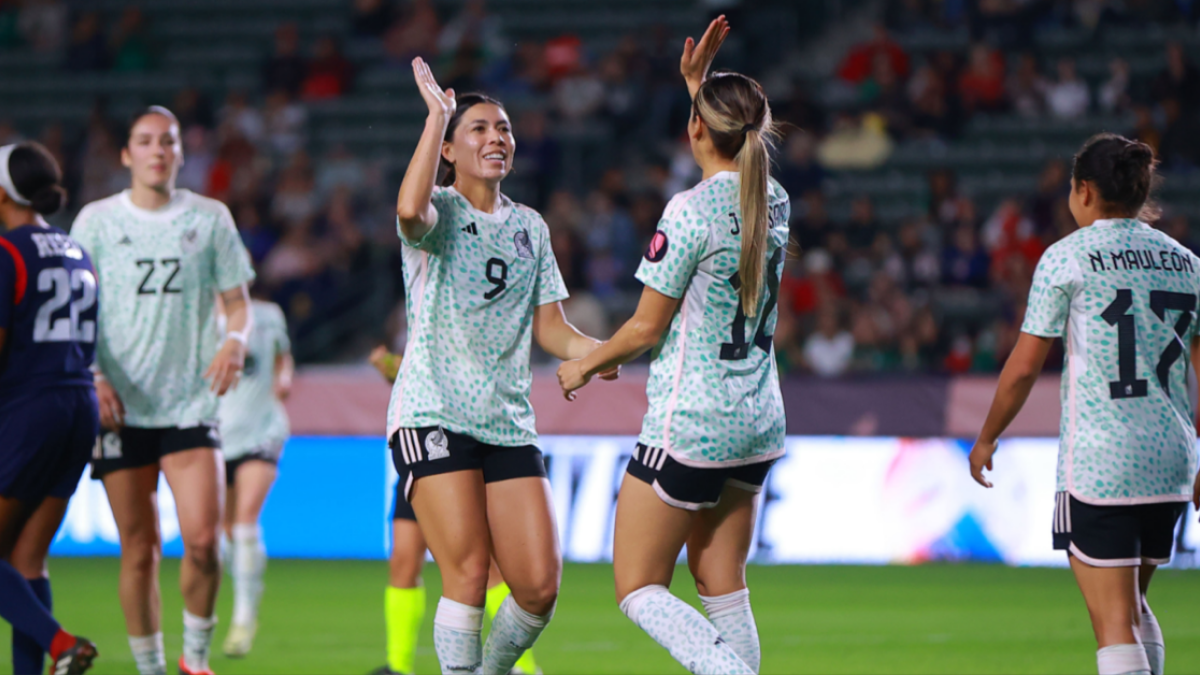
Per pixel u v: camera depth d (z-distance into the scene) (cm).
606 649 1995
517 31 5562
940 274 4059
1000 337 3684
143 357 1511
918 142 4844
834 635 2127
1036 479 3153
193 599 1540
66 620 2302
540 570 1212
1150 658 1204
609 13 5631
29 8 5697
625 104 4934
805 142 4612
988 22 5150
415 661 1903
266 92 5238
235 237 1584
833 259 4131
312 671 1798
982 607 2472
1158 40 5109
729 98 1170
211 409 1548
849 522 3222
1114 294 1166
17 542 1386
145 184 1535
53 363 1364
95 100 5275
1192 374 2869
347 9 5719
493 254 1248
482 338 1239
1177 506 1180
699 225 1142
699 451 1148
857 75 5066
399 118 5172
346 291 4150
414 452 1212
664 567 1175
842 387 3250
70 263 1397
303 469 3400
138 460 1516
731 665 1098
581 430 3272
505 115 1275
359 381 3378
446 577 1210
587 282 4159
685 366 1162
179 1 5781
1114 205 1198
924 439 3206
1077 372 1179
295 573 3056
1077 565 1177
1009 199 4494
